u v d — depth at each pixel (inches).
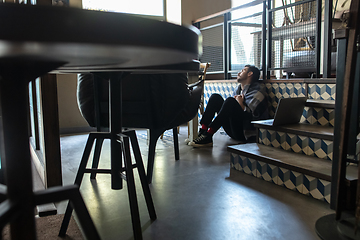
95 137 48.3
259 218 57.2
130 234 51.4
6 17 11.4
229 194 70.0
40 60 17.8
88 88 75.7
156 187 75.7
